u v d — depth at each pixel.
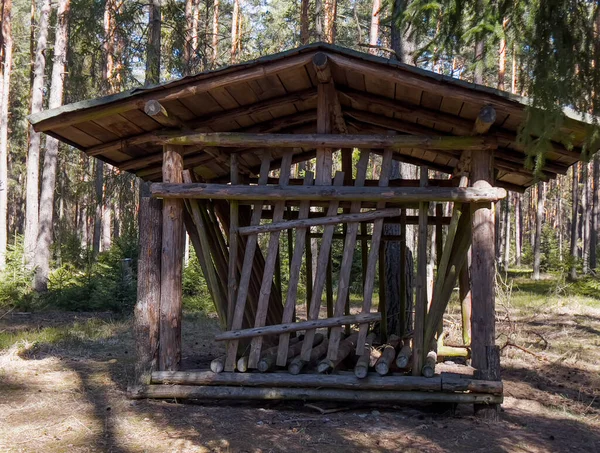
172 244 6.59
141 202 6.72
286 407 6.35
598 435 5.58
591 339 11.39
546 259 34.44
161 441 5.07
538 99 4.38
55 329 11.52
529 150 4.62
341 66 5.85
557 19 4.37
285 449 4.90
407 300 10.41
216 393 6.26
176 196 6.48
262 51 27.52
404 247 8.85
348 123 7.61
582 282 21.39
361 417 5.93
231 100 6.62
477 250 6.19
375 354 8.43
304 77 6.38
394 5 7.50
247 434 5.29
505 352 9.74
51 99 18.80
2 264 18.52
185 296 17.31
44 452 4.77
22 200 44.03
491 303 6.10
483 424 5.79
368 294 6.28
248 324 7.73
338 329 6.31
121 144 6.95
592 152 4.69
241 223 8.35
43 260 17.89
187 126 6.72
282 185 6.43
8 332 11.41
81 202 33.47
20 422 5.55
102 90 18.92
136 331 6.53
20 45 32.41
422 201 6.26
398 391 6.08
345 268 6.31
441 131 6.85
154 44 14.10
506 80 23.58
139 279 6.59
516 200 43.38
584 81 4.34
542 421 5.99
